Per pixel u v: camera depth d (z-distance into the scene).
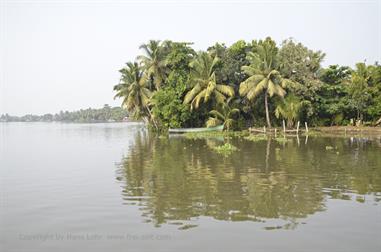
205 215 9.52
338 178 14.45
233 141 33.38
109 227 8.67
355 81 45.03
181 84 46.25
